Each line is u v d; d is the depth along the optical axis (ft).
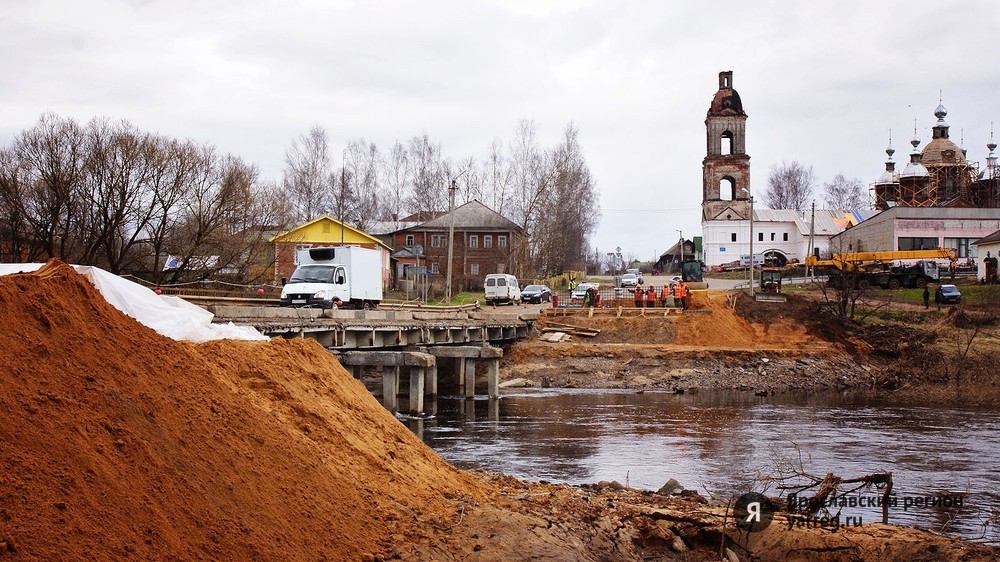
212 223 163.22
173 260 181.88
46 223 140.05
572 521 38.40
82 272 36.50
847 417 95.71
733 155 321.52
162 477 24.80
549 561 32.01
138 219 150.61
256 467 28.81
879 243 267.59
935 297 188.24
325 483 31.27
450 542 31.63
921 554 38.40
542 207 264.72
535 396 118.62
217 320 68.03
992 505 51.52
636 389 130.00
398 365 89.66
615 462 65.26
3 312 26.17
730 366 143.02
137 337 30.45
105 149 145.89
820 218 331.77
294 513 27.99
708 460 66.49
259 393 35.42
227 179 164.96
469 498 38.32
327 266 112.57
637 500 47.06
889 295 199.72
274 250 192.85
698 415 96.73
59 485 21.97
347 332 91.91
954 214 258.16
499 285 208.44
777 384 133.80
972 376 137.49
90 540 21.16
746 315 171.42
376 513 31.86
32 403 23.89
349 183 278.05
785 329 166.09
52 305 27.84
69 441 23.44
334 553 27.35
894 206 282.56
